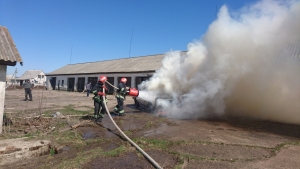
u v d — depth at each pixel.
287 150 4.40
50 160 3.69
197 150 4.24
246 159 3.78
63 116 7.59
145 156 3.79
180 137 5.20
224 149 4.34
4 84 5.13
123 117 8.16
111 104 13.07
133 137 5.12
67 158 3.73
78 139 4.85
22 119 6.84
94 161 3.56
